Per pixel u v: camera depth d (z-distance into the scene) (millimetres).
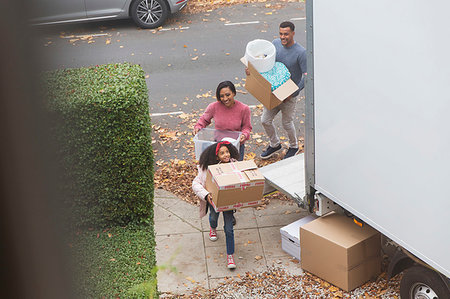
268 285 5484
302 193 5883
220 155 5645
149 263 5305
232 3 14969
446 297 4320
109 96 5723
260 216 6707
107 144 5820
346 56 4348
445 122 3502
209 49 12328
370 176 4434
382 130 4125
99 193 5984
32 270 831
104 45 12773
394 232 4309
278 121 9266
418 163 3838
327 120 4816
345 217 5598
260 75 6648
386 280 5367
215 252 6074
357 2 4082
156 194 7285
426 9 3453
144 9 13430
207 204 5770
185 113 9664
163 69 11461
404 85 3785
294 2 14859
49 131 962
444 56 3393
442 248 3799
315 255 5426
